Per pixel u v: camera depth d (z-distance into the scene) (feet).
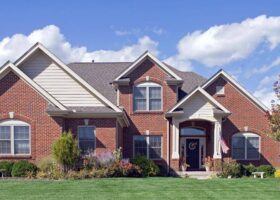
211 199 57.72
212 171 109.50
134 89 114.52
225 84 120.88
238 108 120.37
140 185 69.97
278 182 74.74
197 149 119.65
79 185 69.82
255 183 73.31
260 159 119.75
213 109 111.24
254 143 120.16
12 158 92.07
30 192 62.95
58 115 92.73
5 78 92.89
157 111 114.42
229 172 104.88
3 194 61.26
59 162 87.35
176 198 58.23
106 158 90.74
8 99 92.68
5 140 92.48
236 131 119.85
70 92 99.09
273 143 120.06
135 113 114.42
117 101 114.83
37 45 98.84
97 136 97.96
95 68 129.18
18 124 92.53
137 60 114.21
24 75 92.79
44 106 92.99
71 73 99.14
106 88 121.60
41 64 99.66
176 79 113.80
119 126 107.55
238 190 65.46
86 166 89.45
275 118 82.99
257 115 120.47
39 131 92.58
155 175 100.48
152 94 114.62
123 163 92.27
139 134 114.21
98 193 62.08
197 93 111.55
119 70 128.67
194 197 59.06
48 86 99.14
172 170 111.86
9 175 88.48
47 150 92.32
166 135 114.11
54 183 72.49
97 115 97.76
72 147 87.61
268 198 58.90
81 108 98.17
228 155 118.83
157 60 114.11
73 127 97.86
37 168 88.53
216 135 110.83
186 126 118.93
